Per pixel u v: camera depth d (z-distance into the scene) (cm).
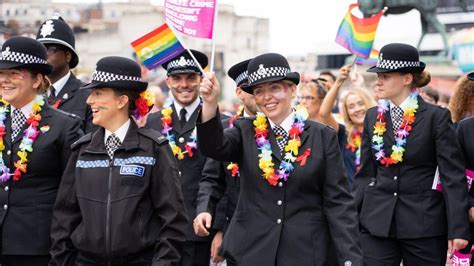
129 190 603
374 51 1121
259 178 646
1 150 686
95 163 612
